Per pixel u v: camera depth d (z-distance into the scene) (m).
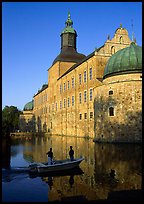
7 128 55.50
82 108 68.38
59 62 91.94
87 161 25.16
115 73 47.25
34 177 19.17
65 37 96.81
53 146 43.56
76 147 39.25
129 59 46.56
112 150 32.91
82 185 16.28
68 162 21.55
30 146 45.09
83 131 67.19
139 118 41.75
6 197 14.12
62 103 86.00
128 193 14.09
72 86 76.62
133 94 42.66
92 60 63.66
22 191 15.28
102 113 46.31
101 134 46.47
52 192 14.99
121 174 18.83
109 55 63.66
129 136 41.72
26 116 147.25
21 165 24.53
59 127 89.31
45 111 113.19
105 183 16.50
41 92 122.75
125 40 66.56
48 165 20.81
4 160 28.00
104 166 22.17
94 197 13.71
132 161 24.11
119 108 43.44
